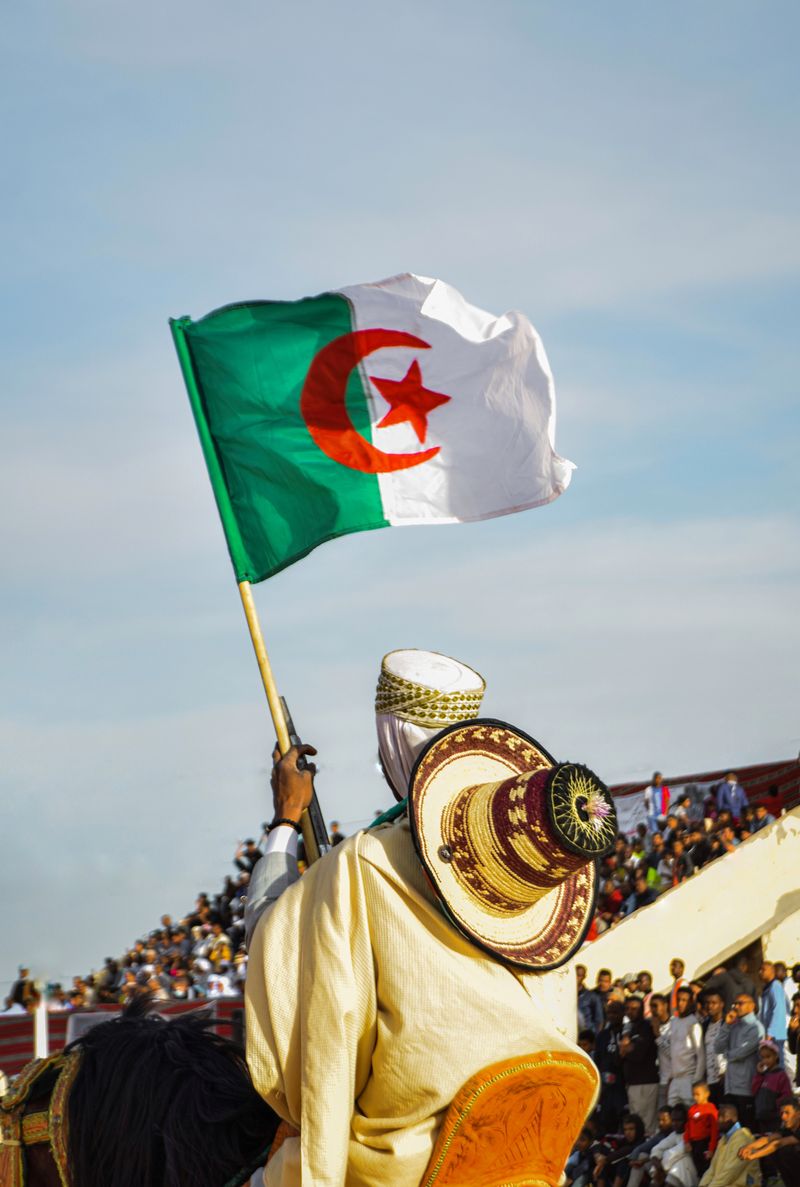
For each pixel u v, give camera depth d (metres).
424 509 7.30
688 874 29.38
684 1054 21.09
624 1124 21.44
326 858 4.63
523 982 4.60
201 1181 5.09
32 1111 5.40
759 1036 20.08
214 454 7.53
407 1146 4.34
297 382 7.45
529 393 7.06
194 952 35.03
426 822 4.51
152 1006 5.81
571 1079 4.44
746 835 29.47
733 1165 18.25
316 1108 4.35
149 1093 5.22
